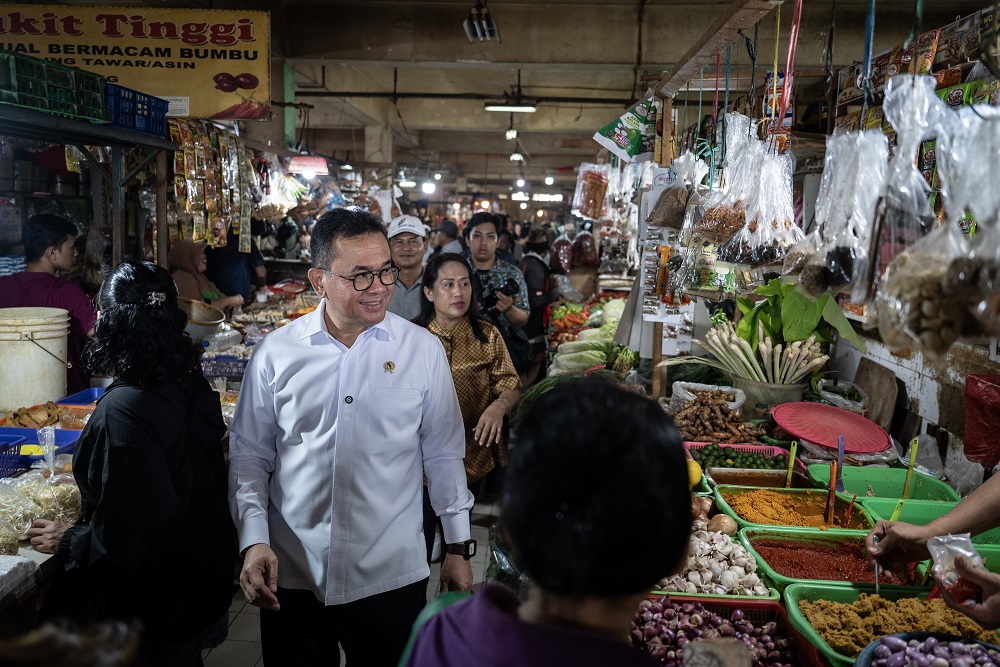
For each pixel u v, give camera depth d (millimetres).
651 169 3912
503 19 8250
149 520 1684
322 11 8188
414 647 825
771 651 1675
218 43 4945
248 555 1736
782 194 1956
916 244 1004
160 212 4109
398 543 1866
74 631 670
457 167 25375
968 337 940
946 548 1380
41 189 4805
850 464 2701
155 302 1762
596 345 5227
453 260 2791
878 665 1329
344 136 18734
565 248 10406
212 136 4531
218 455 1973
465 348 2842
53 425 2697
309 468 1821
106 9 4871
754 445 2930
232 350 4090
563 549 706
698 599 1818
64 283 3314
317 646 1932
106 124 3059
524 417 806
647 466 718
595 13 8258
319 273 1825
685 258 2553
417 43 8273
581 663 702
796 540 2131
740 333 3475
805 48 7344
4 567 1692
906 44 1384
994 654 1334
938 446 2840
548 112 14648
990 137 901
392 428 1854
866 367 3471
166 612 1820
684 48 8297
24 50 4914
